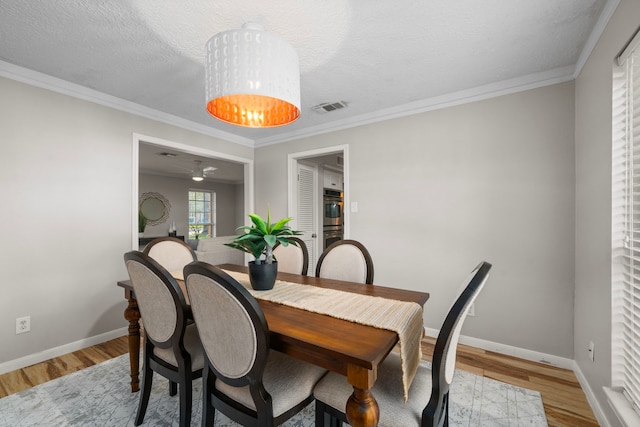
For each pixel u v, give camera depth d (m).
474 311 2.45
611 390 1.39
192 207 8.24
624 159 1.39
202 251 4.11
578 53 1.91
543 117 2.19
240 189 9.15
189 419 1.33
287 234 1.63
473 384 1.90
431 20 1.58
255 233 1.62
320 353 0.95
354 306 1.35
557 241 2.14
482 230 2.43
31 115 2.14
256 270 1.59
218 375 1.12
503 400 1.73
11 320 2.05
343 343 0.97
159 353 1.45
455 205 2.55
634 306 1.29
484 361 2.20
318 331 1.07
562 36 1.73
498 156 2.37
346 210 3.18
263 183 3.99
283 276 2.01
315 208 4.51
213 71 1.36
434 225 2.65
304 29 1.65
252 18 1.54
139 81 2.29
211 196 8.74
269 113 1.65
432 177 2.66
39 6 1.46
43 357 2.19
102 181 2.52
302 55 1.92
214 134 3.52
